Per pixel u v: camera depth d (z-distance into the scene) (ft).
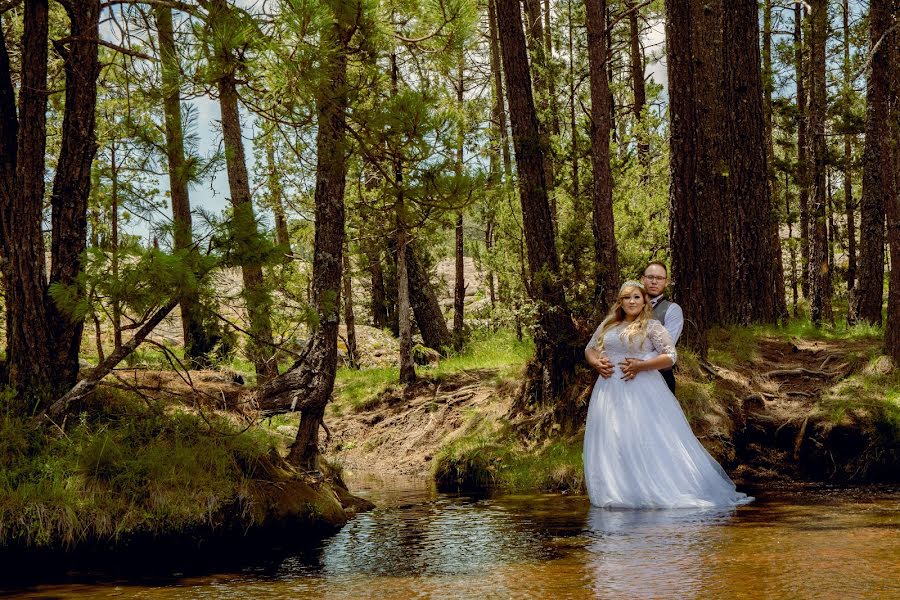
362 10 20.03
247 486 19.71
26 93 22.29
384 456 39.14
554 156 37.24
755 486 25.52
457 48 24.31
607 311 33.68
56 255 22.61
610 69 64.03
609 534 16.40
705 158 41.98
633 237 44.39
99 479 18.62
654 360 20.83
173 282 17.65
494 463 31.45
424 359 55.72
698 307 34.71
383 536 18.17
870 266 55.77
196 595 12.58
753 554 13.56
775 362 37.83
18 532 17.02
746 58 49.34
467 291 95.96
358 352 59.62
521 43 35.27
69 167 22.67
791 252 89.04
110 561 16.20
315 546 17.24
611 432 21.11
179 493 18.71
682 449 20.76
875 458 27.17
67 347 22.57
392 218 39.81
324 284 23.49
